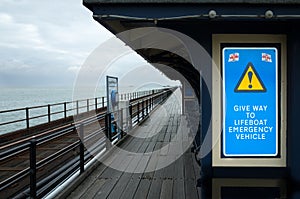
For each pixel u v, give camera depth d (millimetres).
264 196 2518
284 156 2506
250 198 2527
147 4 2125
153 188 4375
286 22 2330
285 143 2502
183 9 2127
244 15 2102
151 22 2264
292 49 2367
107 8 2131
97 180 4793
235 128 2529
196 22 2318
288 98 2461
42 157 6750
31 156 3553
